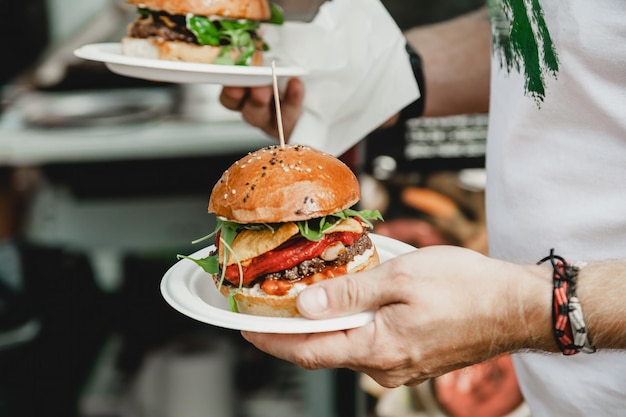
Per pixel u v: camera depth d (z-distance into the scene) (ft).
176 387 3.97
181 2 2.98
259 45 3.12
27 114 4.47
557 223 2.25
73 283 4.35
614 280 1.90
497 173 2.40
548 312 1.90
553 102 2.19
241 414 3.93
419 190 3.74
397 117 3.11
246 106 2.98
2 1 4.76
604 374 2.25
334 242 2.14
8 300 3.81
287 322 1.95
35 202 4.24
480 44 3.11
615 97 2.10
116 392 4.02
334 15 3.03
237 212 2.10
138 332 4.40
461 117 3.75
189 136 4.13
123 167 4.24
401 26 4.51
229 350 4.22
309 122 2.98
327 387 3.76
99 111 4.47
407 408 3.58
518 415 3.45
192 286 2.18
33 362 3.95
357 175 3.67
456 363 2.00
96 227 4.29
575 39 2.10
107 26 4.95
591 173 2.19
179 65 2.63
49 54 4.91
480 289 1.91
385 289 1.92
